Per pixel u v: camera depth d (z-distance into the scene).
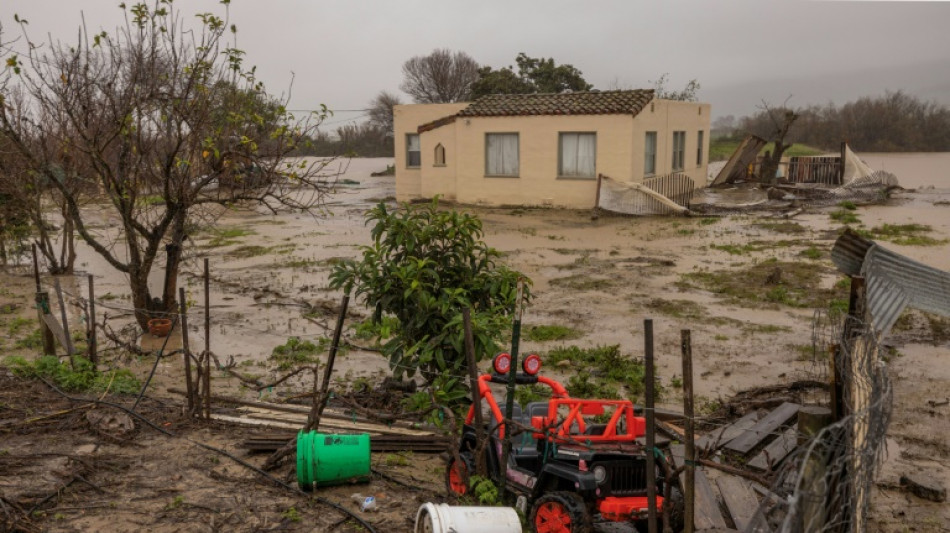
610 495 6.23
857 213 29.50
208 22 14.23
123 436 8.76
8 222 22.02
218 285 18.81
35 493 7.09
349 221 30.83
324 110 15.95
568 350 12.86
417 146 36.75
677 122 35.62
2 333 14.71
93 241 14.25
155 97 13.98
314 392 8.37
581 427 6.45
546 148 31.50
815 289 17.09
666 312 15.55
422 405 9.84
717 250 22.23
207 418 9.48
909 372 11.77
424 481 7.89
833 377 4.82
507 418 6.83
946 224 26.09
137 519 6.71
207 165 15.06
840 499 4.48
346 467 7.44
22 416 9.35
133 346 12.61
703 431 9.67
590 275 19.11
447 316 9.81
